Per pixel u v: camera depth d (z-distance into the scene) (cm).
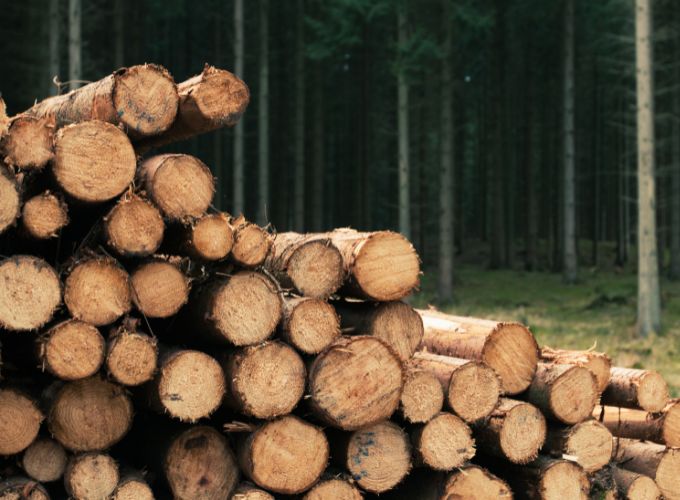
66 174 402
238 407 438
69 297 399
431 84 2788
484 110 4203
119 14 2944
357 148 3672
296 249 469
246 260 440
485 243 4278
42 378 430
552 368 524
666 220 4041
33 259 389
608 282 3022
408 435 479
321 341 451
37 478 414
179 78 4347
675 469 560
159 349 445
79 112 449
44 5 2569
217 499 448
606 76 3697
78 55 1936
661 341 1672
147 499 428
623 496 551
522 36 3588
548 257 3712
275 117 3881
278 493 452
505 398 513
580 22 3441
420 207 3544
